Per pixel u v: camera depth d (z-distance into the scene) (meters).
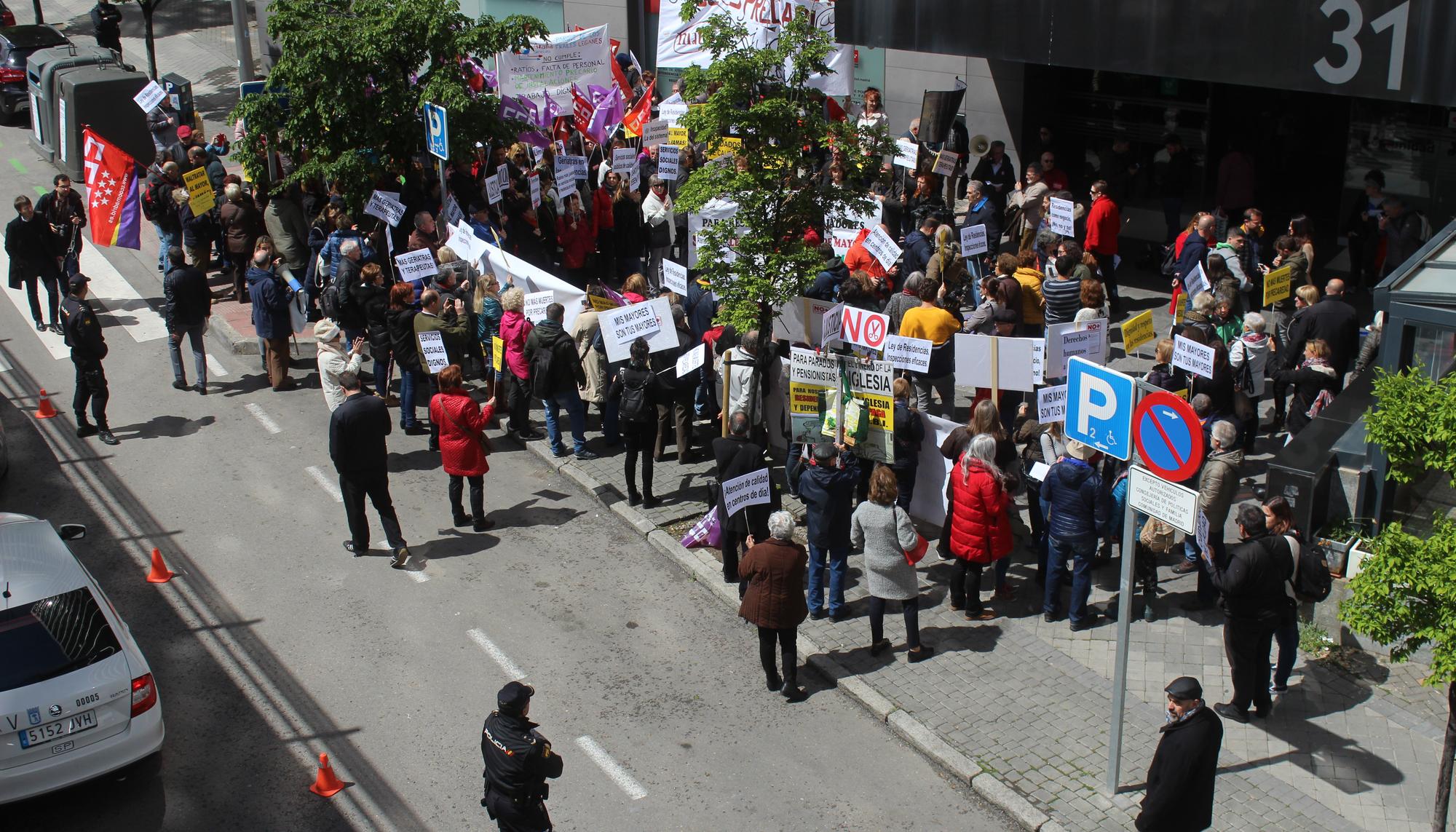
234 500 14.18
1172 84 21.12
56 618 9.50
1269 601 9.80
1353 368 14.60
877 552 10.84
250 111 19.39
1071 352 12.61
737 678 11.11
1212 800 8.48
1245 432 14.14
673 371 14.52
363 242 17.41
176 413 16.38
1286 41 15.65
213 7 41.31
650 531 13.34
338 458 12.50
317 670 11.15
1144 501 8.74
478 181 19.78
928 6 18.84
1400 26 14.64
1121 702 9.23
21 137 29.41
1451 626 7.36
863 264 16.97
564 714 10.57
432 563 12.91
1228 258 16.11
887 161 19.61
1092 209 18.27
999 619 11.79
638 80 24.80
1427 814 9.18
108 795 9.60
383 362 16.11
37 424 16.06
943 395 15.05
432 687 10.92
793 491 12.88
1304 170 20.28
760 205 12.70
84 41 36.47
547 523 13.77
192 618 11.93
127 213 18.53
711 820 9.37
